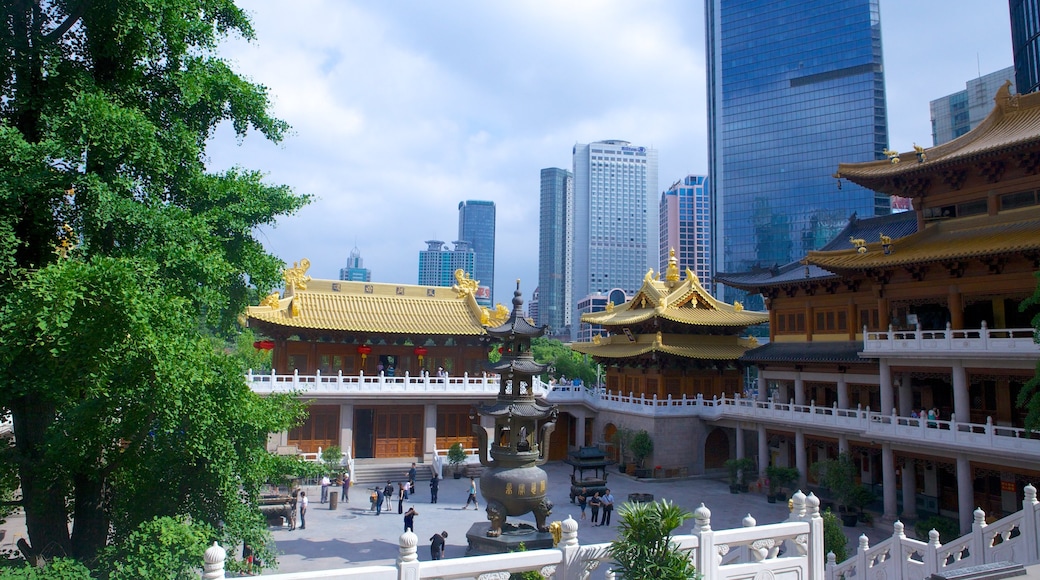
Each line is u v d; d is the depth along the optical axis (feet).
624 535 45.44
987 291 124.26
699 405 191.31
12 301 51.39
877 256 136.67
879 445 138.51
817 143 516.32
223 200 72.69
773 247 525.75
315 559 106.52
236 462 63.46
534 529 102.89
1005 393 129.80
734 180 549.54
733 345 209.97
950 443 116.37
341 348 195.21
